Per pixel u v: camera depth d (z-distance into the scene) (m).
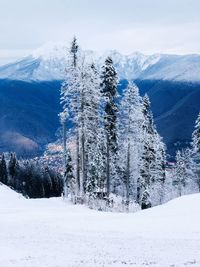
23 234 25.83
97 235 25.52
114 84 45.88
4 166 118.06
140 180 52.44
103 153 50.03
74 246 22.80
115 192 60.62
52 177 120.50
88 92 45.62
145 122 53.12
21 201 42.84
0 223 29.42
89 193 47.69
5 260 19.86
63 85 46.19
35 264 19.06
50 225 28.59
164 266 18.42
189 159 77.38
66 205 43.59
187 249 21.66
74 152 49.88
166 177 70.75
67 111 46.53
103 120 46.97
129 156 51.09
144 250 21.69
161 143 61.84
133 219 30.72
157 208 35.41
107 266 18.62
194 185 77.06
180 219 29.62
